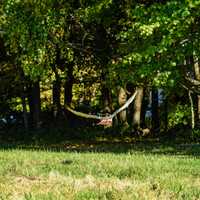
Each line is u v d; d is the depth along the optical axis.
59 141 36.59
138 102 40.66
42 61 29.16
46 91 51.38
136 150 26.55
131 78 25.62
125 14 29.39
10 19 28.69
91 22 30.86
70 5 29.77
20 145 32.25
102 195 8.67
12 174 11.93
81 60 37.34
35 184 10.01
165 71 24.55
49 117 50.84
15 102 48.09
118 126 40.91
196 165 14.69
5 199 8.13
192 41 24.75
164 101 44.41
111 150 26.97
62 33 30.50
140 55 24.23
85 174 11.95
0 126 46.16
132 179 11.26
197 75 33.19
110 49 30.23
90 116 32.16
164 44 23.77
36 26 28.34
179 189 9.59
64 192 8.87
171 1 23.92
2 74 42.00
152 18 24.12
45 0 28.55
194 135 34.84
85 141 36.62
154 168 13.38
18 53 31.58
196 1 23.06
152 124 43.91
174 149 26.61
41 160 15.32
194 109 42.34
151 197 8.49
